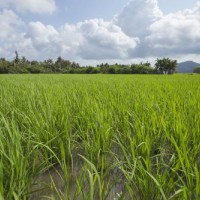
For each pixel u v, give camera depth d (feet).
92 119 10.16
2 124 9.48
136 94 16.43
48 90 20.59
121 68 234.79
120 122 10.87
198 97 14.66
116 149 10.16
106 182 7.55
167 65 231.50
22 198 6.27
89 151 8.48
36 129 9.18
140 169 6.26
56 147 8.86
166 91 19.42
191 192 5.85
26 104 12.80
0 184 5.36
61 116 10.59
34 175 7.41
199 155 8.43
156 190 5.93
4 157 6.93
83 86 26.99
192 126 9.24
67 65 335.88
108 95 16.99
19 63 267.39
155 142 8.99
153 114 10.27
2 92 19.92
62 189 7.41
